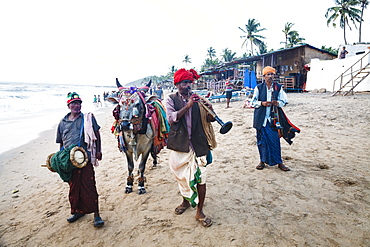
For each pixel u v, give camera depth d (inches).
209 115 123.0
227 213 131.4
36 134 464.8
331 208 127.3
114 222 134.1
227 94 569.3
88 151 130.2
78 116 137.6
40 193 186.4
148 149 165.0
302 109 430.6
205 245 107.8
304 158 202.7
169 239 114.4
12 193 190.2
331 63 783.7
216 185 166.6
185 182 121.9
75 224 136.6
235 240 109.2
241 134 309.6
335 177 161.5
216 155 232.8
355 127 278.8
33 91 2509.8
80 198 129.1
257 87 180.4
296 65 979.9
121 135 159.8
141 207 147.6
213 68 1362.0
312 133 273.0
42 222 141.3
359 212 121.6
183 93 125.3
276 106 175.0
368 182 150.9
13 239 126.2
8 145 374.3
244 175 179.3
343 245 100.4
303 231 111.3
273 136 177.9
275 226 116.7
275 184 160.2
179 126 120.0
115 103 161.0
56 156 120.8
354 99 499.5
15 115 812.0
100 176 209.2
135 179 196.1
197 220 127.5
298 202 135.9
